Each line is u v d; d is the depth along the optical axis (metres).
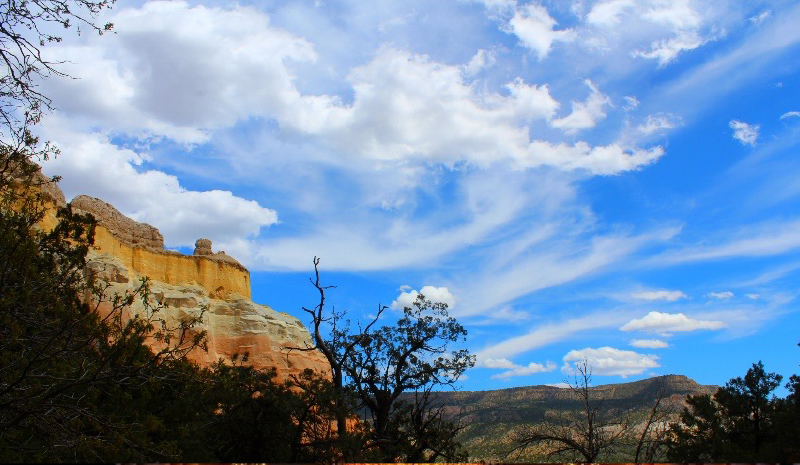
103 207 81.56
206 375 19.59
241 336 84.94
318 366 88.12
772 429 30.31
